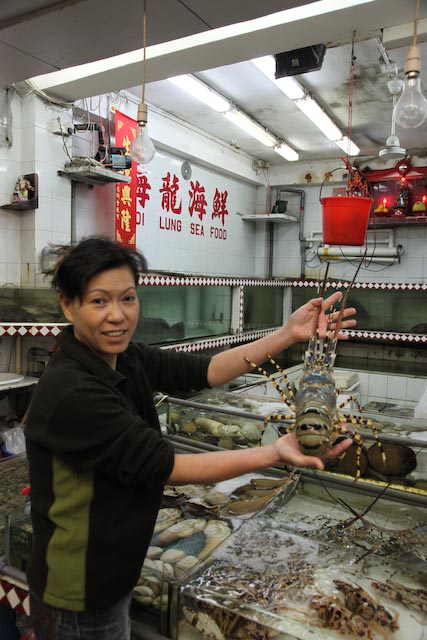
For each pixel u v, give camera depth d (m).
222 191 8.81
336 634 1.49
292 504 2.33
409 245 8.95
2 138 4.97
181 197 7.71
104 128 6.03
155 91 6.24
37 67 3.95
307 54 4.45
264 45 4.13
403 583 1.74
